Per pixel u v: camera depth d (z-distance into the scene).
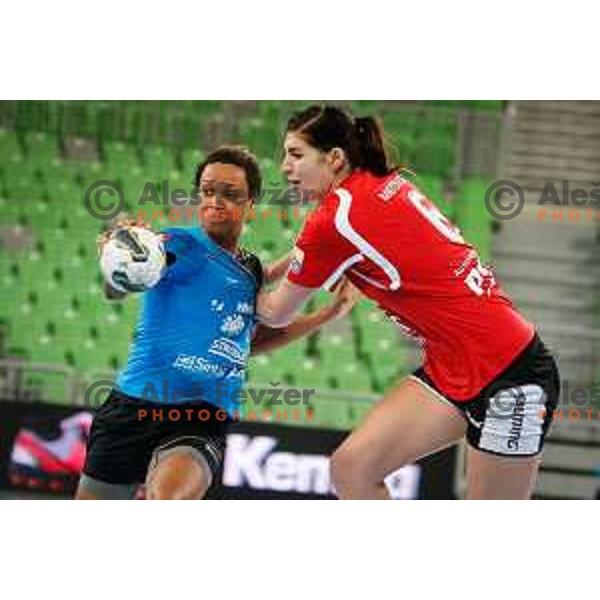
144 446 11.44
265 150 28.80
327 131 10.92
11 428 21.45
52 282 28.36
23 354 27.45
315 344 27.34
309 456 21.42
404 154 28.59
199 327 11.42
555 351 26.38
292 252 12.34
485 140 28.69
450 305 10.79
